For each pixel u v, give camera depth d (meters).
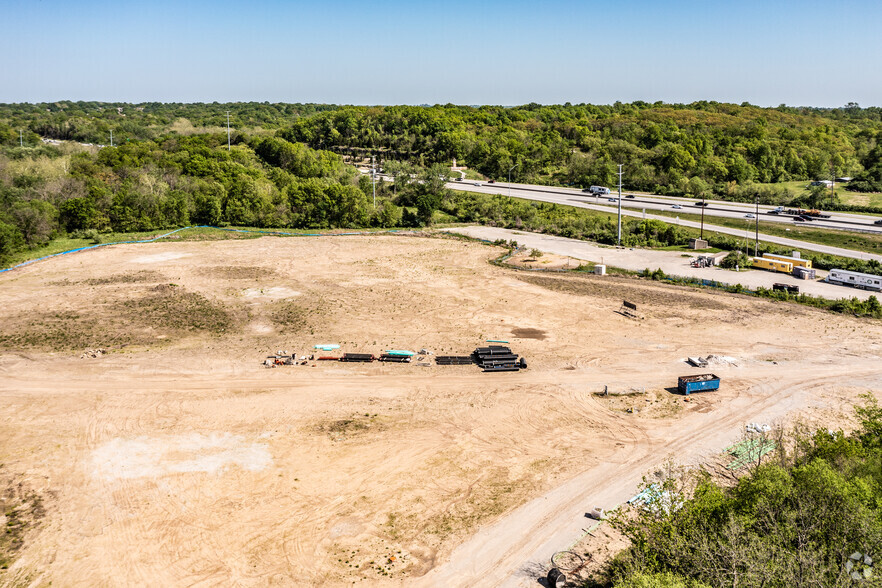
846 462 36.53
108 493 41.28
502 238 133.25
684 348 68.50
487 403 55.25
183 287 90.19
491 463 45.59
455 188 196.88
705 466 44.88
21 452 45.94
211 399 55.31
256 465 44.91
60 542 36.50
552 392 57.56
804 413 53.16
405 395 56.75
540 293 90.00
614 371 62.38
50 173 151.62
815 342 70.12
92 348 66.69
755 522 30.39
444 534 37.69
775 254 113.06
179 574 34.12
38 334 70.25
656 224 130.88
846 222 143.62
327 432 49.81
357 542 36.88
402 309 81.81
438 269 104.38
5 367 61.28
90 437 48.41
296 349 67.44
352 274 99.81
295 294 87.75
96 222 128.12
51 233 118.62
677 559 28.05
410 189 170.00
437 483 43.03
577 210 164.12
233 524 38.41
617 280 98.25
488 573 34.41
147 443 47.62
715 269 104.94
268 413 52.91
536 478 43.62
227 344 68.75
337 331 73.25
